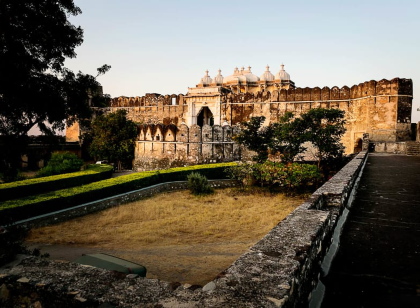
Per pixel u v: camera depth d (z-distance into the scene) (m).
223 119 33.28
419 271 3.19
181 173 20.33
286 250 2.69
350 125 28.56
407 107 25.06
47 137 11.05
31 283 2.53
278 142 20.89
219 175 21.47
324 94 29.47
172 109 37.00
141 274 5.53
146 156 27.88
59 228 11.30
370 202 6.34
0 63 8.30
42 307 2.48
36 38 8.95
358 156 15.15
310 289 2.75
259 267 2.38
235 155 26.08
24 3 8.52
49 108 9.70
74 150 35.22
